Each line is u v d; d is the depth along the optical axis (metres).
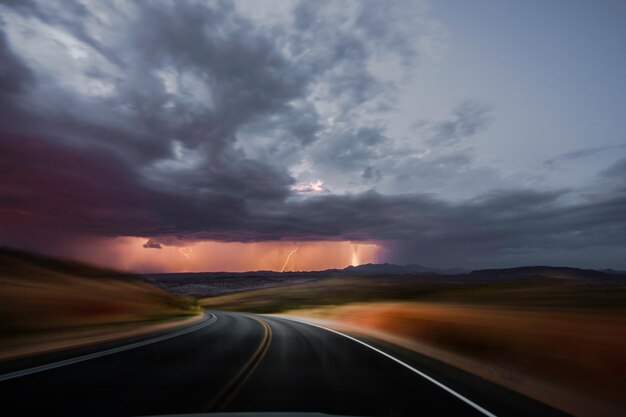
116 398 7.05
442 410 6.75
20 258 28.83
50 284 25.36
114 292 33.28
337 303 71.69
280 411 6.43
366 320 27.62
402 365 11.73
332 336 21.02
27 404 6.50
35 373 9.27
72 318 20.06
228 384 8.54
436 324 15.66
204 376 9.41
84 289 28.34
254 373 9.95
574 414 6.61
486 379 9.59
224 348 15.09
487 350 11.22
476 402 7.30
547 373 8.38
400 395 7.80
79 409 6.28
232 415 5.77
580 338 8.32
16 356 11.55
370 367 11.27
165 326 25.47
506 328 11.20
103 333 18.50
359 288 113.44
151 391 7.68
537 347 9.41
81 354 12.54
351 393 7.91
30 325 16.16
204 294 166.00
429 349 14.80
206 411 6.29
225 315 47.81
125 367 10.39
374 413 6.48
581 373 7.67
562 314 12.11
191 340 17.75
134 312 29.42
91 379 8.70
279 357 12.94
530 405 7.13
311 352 14.39
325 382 8.98
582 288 26.02
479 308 18.58
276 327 27.08
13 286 20.97
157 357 12.36
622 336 7.79
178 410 6.32
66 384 8.12
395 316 21.62
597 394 7.05
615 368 7.09
